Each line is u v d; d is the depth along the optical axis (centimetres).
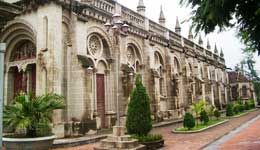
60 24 1955
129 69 2580
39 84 1895
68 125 1970
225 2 810
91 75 2133
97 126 2269
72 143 1727
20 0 2025
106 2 2470
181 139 1988
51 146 1437
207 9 820
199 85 4422
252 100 6800
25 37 2120
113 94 2472
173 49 3672
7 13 791
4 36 2141
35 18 2002
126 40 2683
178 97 3694
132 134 1636
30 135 1370
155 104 3047
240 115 4156
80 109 2041
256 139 1833
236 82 7481
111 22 2466
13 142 1312
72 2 2084
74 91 2053
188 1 880
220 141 1838
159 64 3388
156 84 3136
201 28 887
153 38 3203
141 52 2989
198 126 2647
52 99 1435
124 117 2483
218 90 5488
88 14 2236
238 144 1667
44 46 1909
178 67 3853
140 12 3083
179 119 3456
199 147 1623
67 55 2077
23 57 2181
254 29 895
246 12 870
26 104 1345
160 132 2430
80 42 2122
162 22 3550
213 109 3488
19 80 2203
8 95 2181
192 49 4397
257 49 950
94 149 1515
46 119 1373
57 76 1892
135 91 1678
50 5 1923
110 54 2478
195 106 2941
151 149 1584
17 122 1307
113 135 1514
